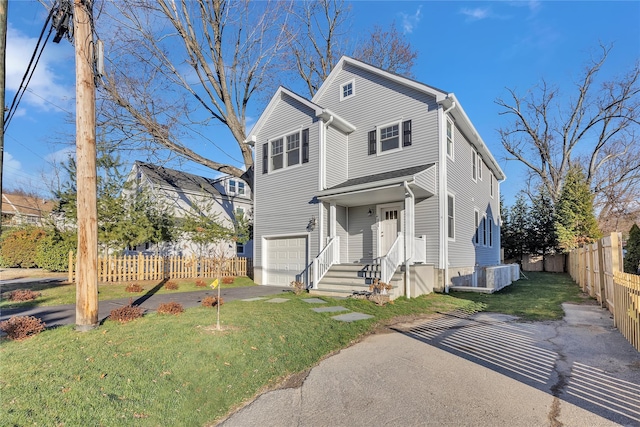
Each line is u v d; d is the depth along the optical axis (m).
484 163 18.81
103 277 12.91
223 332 5.73
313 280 11.45
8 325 5.34
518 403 3.61
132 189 16.38
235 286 14.02
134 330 5.72
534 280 18.08
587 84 29.25
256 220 15.50
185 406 3.64
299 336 6.03
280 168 14.77
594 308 9.04
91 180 5.89
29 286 11.23
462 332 6.70
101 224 13.97
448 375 4.45
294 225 13.94
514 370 4.58
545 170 31.44
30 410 3.20
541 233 25.30
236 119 17.89
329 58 23.55
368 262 13.41
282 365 4.87
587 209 23.66
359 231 13.84
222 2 16.41
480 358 5.11
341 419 3.39
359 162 14.04
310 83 23.73
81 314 5.70
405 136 12.86
